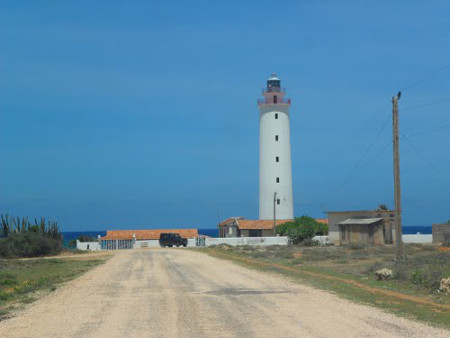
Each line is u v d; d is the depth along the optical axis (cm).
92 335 1266
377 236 6431
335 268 3450
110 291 2180
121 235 8138
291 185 8481
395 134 3244
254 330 1290
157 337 1223
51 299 1998
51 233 6309
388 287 2297
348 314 1533
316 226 7375
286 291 2123
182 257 4550
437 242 6475
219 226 9088
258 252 5475
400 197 3231
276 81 8531
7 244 5591
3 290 2467
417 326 1340
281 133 8412
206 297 1933
